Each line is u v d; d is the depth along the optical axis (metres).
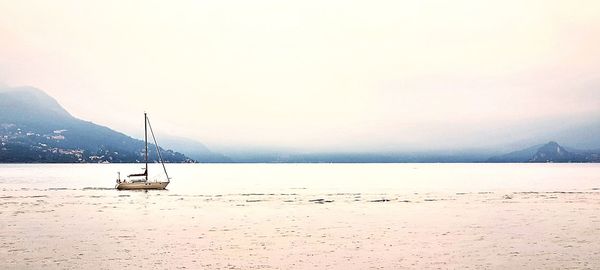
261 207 78.75
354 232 51.28
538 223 58.31
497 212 70.69
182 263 37.12
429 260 38.22
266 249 42.12
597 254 40.12
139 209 75.56
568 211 71.75
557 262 37.47
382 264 37.03
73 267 35.78
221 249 42.09
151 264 36.72
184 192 112.56
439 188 128.75
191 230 52.75
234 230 52.72
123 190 114.06
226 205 82.31
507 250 41.72
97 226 55.91
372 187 135.00
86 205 81.25
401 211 72.38
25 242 45.03
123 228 54.28
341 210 74.00
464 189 124.12
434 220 61.41
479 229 53.44
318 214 68.31
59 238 47.28
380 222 59.47
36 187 125.69
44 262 37.16
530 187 130.50
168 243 44.81
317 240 46.41
